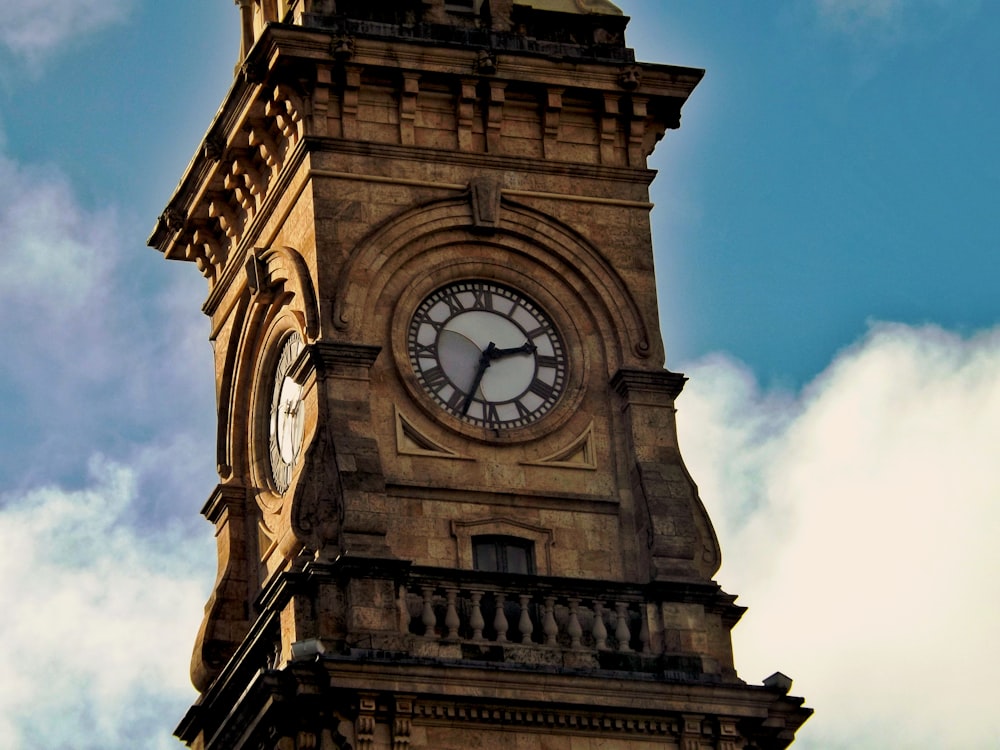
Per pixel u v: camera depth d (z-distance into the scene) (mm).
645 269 78250
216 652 78625
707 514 75812
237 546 79688
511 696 71938
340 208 76812
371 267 76500
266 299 78562
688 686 73125
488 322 77188
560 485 75938
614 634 73938
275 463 79125
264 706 71688
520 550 75312
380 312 76312
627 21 80250
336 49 77125
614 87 79062
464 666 71812
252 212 80562
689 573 74750
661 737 73062
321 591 72562
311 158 77062
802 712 74250
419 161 77750
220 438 80875
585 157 79000
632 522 75812
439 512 74875
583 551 75375
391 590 72625
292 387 78125
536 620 73625
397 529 74438
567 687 72438
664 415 76688
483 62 77938
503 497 75375
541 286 77688
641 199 78875
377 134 77750
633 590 74250
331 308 75875
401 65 77688
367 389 75188
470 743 71875
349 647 71875
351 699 71062
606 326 77688
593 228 78312
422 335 76562
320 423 74625
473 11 79812
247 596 79250
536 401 76812
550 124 78688
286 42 76938
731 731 73250
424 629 72750
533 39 79188
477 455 75750
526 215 77938
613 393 77062
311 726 71312
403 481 74875
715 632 74688
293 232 77812
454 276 77188
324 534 73500
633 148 79312
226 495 79938
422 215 77250
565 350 77312
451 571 73250
